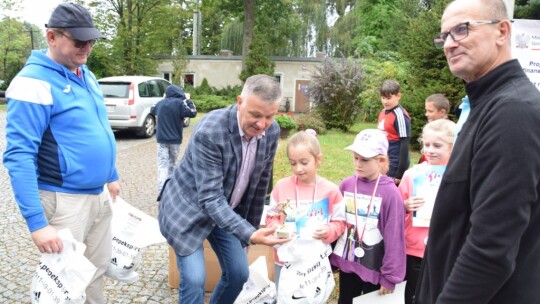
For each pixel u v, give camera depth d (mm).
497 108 1219
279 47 29344
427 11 9766
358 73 13711
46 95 2113
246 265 2443
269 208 2574
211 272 3098
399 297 2271
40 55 2162
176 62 25047
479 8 1318
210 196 2057
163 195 2408
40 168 2199
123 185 6664
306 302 2182
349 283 2502
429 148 2436
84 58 2248
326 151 9781
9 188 6195
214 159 2068
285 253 2211
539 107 1167
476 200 1231
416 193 2441
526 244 1237
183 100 6102
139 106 11070
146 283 3322
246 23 26141
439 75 9383
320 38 29812
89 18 2195
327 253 2336
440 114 3875
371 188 2395
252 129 2014
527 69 3705
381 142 2385
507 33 1330
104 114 2502
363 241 2375
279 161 8273
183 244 2199
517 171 1138
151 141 11211
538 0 8586
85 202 2330
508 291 1260
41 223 2074
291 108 26547
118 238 2756
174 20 23547
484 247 1187
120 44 22203
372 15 24375
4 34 27594
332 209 2461
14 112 2047
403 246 2277
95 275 2609
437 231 1437
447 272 1406
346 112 13930
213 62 26906
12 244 4074
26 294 3121
